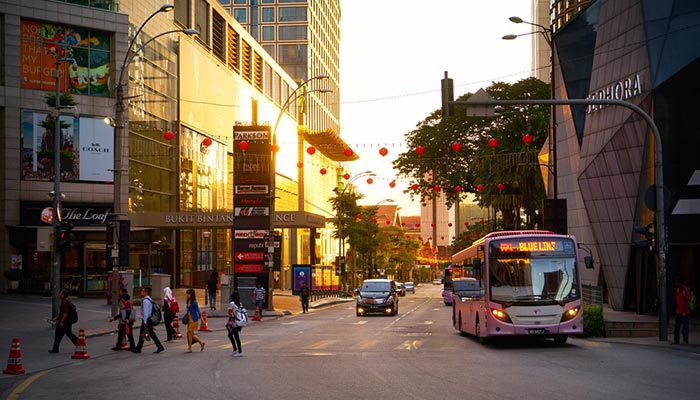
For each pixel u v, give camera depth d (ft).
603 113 114.83
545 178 168.14
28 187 157.89
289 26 392.47
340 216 261.24
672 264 100.58
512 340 81.30
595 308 84.79
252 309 139.64
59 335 70.08
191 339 71.00
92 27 164.86
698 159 97.45
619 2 110.11
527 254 72.02
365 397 41.65
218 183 241.96
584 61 131.44
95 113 164.35
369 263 322.34
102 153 164.35
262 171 154.61
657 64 98.22
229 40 258.98
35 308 121.49
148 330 71.31
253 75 286.46
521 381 47.47
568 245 72.74
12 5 157.17
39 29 160.25
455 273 105.60
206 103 229.45
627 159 107.14
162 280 148.15
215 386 46.93
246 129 155.53
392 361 60.80
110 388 47.16
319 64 423.23
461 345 76.07
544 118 182.50
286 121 330.54
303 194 337.31
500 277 71.61
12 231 156.97
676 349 68.74
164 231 198.90
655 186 75.97
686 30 96.53
